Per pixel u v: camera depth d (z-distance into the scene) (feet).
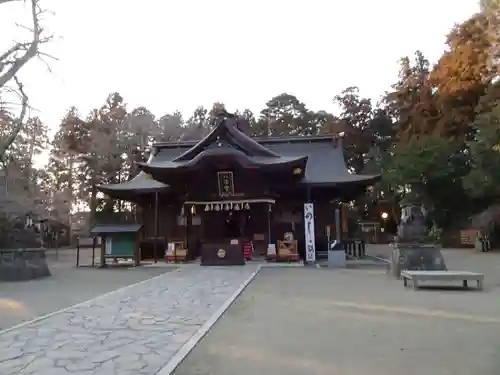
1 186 94.94
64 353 17.29
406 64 143.33
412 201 108.58
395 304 28.32
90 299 32.60
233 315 25.36
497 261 63.21
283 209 76.89
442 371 14.49
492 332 20.18
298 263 62.85
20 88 61.98
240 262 60.39
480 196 93.66
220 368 15.34
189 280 42.88
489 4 77.00
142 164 67.62
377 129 154.51
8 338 19.84
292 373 14.67
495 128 81.15
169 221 80.38
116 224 66.03
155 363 15.87
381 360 15.94
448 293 33.17
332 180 73.10
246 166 65.26
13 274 46.55
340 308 27.14
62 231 132.05
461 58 108.37
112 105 151.74
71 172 149.69
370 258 74.64
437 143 107.65
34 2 57.93
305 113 173.17
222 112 73.51
